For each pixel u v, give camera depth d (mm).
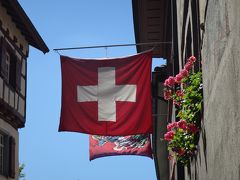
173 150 7590
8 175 20703
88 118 10078
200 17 6336
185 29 9781
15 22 21578
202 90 6637
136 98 10055
